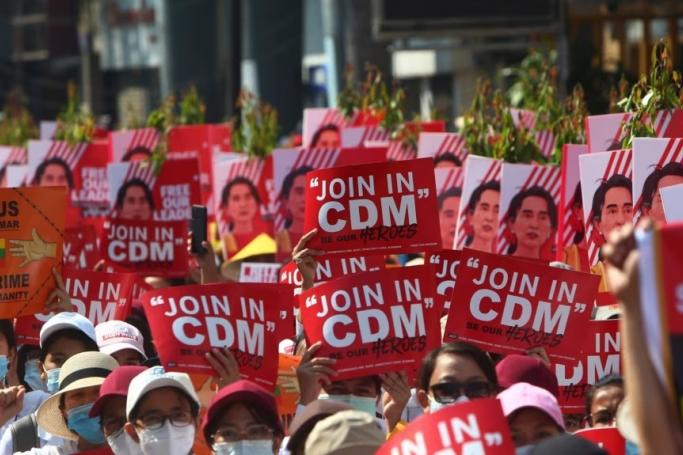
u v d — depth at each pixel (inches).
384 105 1214.3
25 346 741.3
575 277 629.0
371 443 460.1
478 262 634.2
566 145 788.0
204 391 608.4
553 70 1091.3
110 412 561.3
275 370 582.2
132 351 684.7
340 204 680.4
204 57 2108.8
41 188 719.7
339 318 591.5
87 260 968.3
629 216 716.0
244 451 502.3
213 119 2105.1
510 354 628.1
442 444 415.8
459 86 2340.1
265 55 2186.3
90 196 1257.4
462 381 522.6
